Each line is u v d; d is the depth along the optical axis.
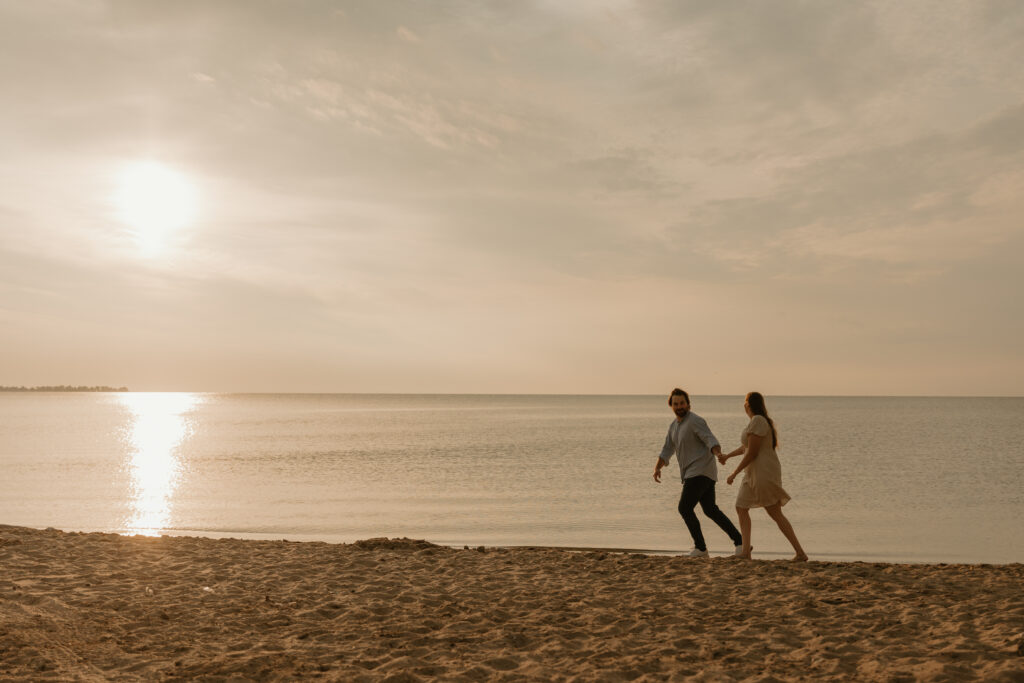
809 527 16.59
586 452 39.31
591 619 5.82
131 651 4.95
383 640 5.24
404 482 25.73
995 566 7.71
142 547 9.44
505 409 158.50
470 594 6.86
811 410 145.62
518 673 4.46
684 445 8.89
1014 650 4.50
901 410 145.88
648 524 16.97
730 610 5.99
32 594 6.48
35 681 4.22
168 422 84.56
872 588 6.55
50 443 47.97
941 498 21.61
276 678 4.36
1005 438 51.34
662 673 4.42
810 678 4.22
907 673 4.20
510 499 21.30
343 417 103.38
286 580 7.51
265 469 30.64
